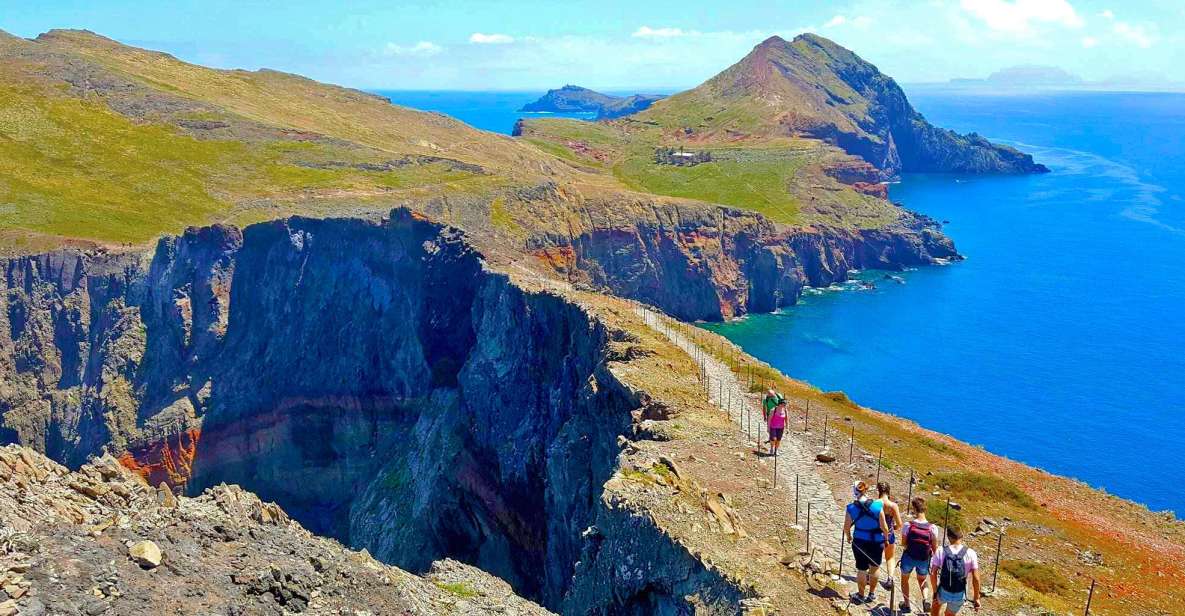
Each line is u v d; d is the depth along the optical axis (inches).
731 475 1475.1
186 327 4795.8
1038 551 1295.5
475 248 4377.5
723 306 7032.5
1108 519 1563.7
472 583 1416.1
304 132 7327.8
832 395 2308.1
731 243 7386.8
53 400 4648.1
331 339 4813.0
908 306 6948.8
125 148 6309.1
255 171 6358.3
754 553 1122.0
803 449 1670.8
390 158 7022.6
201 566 1000.2
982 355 5506.9
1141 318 6289.4
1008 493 1540.4
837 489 1435.8
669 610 1104.8
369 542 3816.4
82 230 4928.6
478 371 3624.5
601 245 6850.4
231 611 932.0
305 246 4931.1
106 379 4653.1
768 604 951.0
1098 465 3841.0
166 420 4628.4
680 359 2336.4
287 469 4785.9
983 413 4478.3
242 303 4899.1
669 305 7047.2
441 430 3846.0
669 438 1674.5
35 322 4653.1
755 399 2055.9
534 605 1408.7
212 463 4682.6
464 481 3479.3
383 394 4680.1
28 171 5659.5
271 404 4776.1
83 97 7076.8
